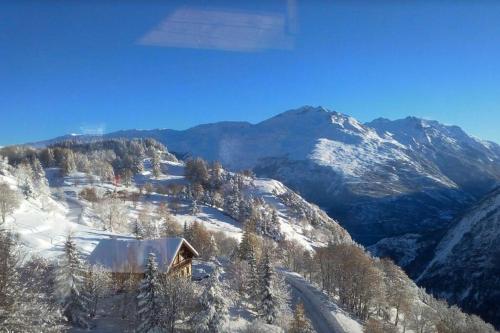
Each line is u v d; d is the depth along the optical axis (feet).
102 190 570.46
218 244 386.93
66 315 153.17
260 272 209.67
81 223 387.55
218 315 158.61
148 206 530.68
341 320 240.12
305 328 182.50
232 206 601.62
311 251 493.77
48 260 189.67
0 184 355.97
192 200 611.88
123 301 176.55
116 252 196.13
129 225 417.69
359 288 278.26
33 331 75.56
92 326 159.94
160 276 164.66
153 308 151.43
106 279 178.40
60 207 451.53
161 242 203.72
